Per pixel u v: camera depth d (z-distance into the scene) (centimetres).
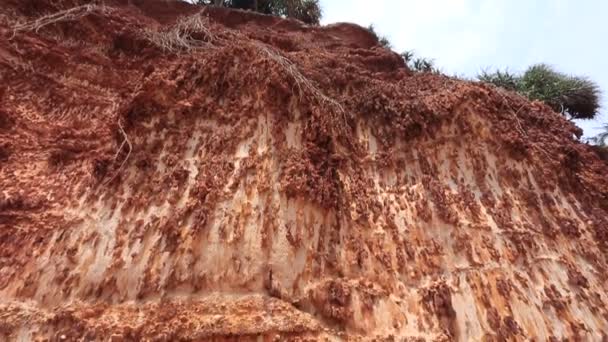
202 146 549
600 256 578
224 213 487
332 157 570
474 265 521
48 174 559
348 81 683
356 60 833
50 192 531
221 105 585
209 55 637
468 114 645
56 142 601
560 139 704
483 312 484
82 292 429
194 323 407
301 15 1410
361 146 616
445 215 552
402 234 536
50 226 483
